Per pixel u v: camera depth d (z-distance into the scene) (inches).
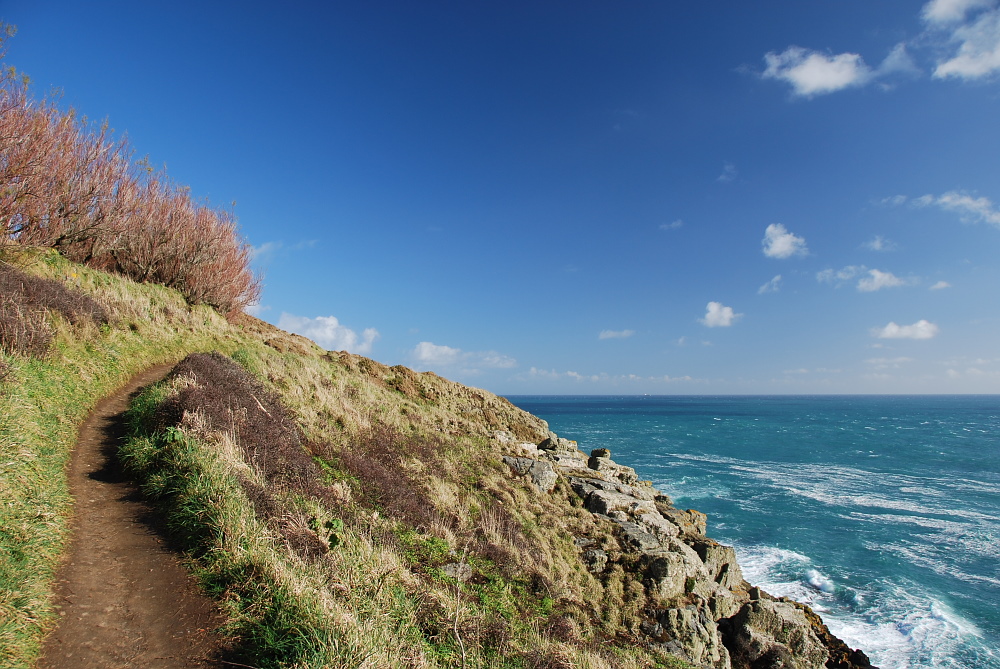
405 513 472.1
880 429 3513.8
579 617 459.2
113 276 743.7
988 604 771.4
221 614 212.5
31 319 418.0
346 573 273.3
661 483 1515.7
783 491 1438.2
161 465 317.4
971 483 1583.4
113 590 218.4
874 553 961.5
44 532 232.2
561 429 3211.1
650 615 510.0
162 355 630.5
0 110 564.7
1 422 277.6
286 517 296.2
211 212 988.6
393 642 222.4
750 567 898.1
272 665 187.5
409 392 1066.1
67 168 655.1
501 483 679.7
